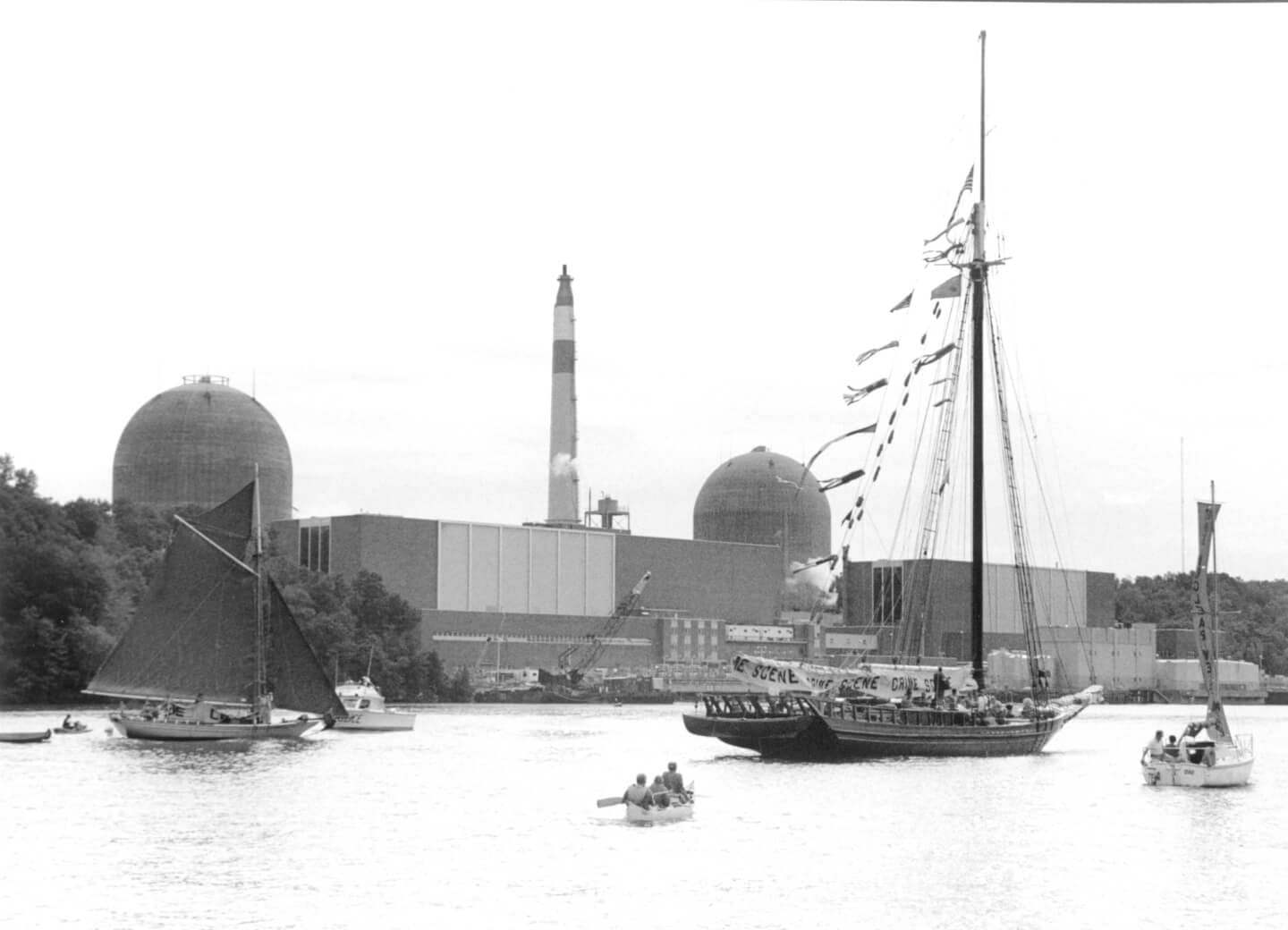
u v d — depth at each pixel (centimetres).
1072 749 14750
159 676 14388
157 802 9194
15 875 6512
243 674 14688
